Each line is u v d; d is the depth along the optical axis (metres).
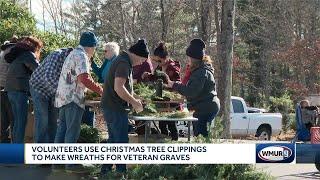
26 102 8.73
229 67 16.78
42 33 15.79
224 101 16.64
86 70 7.41
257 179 6.97
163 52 9.70
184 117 8.04
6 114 9.52
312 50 38.69
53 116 8.33
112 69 7.16
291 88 38.59
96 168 7.62
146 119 7.84
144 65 9.38
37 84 8.15
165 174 6.86
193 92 7.88
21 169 7.82
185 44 42.28
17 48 8.69
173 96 8.69
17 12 17.22
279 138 22.80
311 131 12.23
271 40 44.59
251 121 20.83
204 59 8.05
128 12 37.34
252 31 47.50
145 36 35.94
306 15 41.59
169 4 34.34
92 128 9.35
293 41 42.41
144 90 8.74
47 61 8.20
